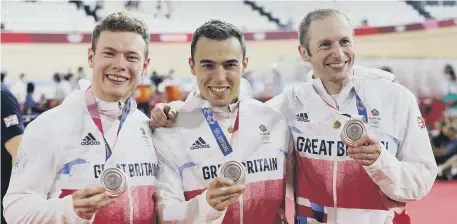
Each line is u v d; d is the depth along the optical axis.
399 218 2.22
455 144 7.54
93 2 10.09
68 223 1.69
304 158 2.21
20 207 1.77
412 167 2.03
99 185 1.70
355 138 1.87
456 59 8.56
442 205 5.82
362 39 9.88
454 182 7.25
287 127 2.25
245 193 2.05
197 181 2.05
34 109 7.96
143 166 1.99
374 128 2.13
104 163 1.91
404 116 2.14
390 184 1.97
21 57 8.93
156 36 9.80
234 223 2.04
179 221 1.89
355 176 2.13
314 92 2.24
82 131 1.93
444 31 9.73
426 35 9.80
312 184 2.20
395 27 9.88
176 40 9.86
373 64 8.92
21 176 1.83
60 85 8.45
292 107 2.29
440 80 8.39
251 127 2.15
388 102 2.17
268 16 10.58
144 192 1.97
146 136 2.07
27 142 1.87
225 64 1.99
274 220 2.12
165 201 1.99
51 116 1.93
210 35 1.98
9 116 2.84
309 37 2.14
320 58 2.10
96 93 1.99
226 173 1.80
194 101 2.16
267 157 2.12
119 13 1.98
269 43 9.82
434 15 10.27
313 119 2.21
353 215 2.14
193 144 2.09
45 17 9.71
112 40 1.90
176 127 2.12
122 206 1.91
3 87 2.86
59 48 9.11
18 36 8.91
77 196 1.64
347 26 2.10
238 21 10.56
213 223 1.83
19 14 9.58
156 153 2.10
